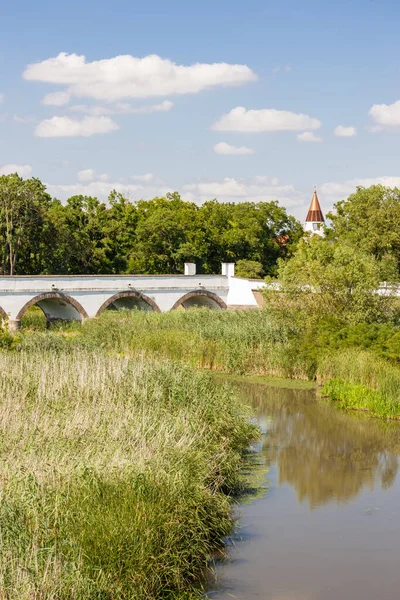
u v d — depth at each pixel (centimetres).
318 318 3584
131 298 6003
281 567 1378
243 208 9106
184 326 4150
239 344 3600
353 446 2245
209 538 1447
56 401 1983
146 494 1314
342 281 3619
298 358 3341
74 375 2247
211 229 8375
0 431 1650
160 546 1239
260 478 1908
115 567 1141
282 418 2592
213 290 6234
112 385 2161
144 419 1747
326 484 1872
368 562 1413
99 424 1748
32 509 1198
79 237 7412
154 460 1447
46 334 3769
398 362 3009
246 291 6175
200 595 1256
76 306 5450
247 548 1460
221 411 2094
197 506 1412
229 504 1647
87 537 1163
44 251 7131
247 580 1321
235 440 2088
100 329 4128
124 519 1217
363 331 3275
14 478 1297
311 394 3003
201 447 1742
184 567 1279
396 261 5231
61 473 1354
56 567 1048
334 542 1502
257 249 8581
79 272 7606
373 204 5459
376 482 1898
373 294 3669
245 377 3372
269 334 3675
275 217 9119
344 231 5891
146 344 3753
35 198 7044
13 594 991
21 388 2125
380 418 2622
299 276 3788
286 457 2114
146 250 7756
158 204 9319
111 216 7962
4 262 6781
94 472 1345
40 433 1609
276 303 3856
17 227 6850
